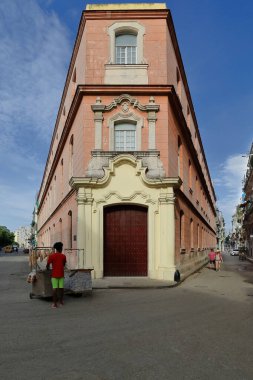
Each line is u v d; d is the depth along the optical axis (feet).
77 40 74.69
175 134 73.67
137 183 63.31
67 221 80.79
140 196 63.26
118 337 25.86
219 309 37.65
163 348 23.22
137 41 68.39
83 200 62.39
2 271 90.63
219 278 77.05
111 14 68.23
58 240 101.40
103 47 67.77
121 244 64.23
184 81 91.30
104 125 65.67
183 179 82.48
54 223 115.14
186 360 20.88
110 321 31.14
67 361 20.62
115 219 64.59
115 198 62.95
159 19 68.54
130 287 53.21
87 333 26.94
